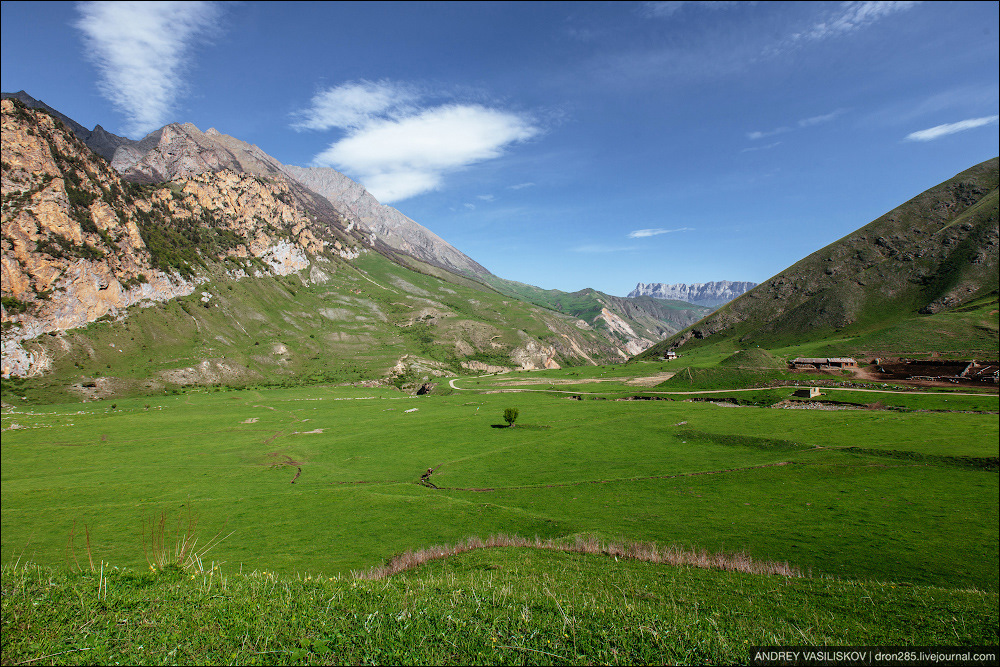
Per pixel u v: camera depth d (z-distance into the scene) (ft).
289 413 474.08
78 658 29.71
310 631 35.19
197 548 159.43
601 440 286.87
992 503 159.74
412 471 264.52
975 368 358.43
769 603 65.92
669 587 75.25
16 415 457.68
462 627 37.93
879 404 311.27
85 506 210.59
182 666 29.86
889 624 57.06
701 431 278.67
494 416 392.06
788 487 192.44
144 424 422.00
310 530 171.94
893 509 161.68
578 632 38.70
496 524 169.78
